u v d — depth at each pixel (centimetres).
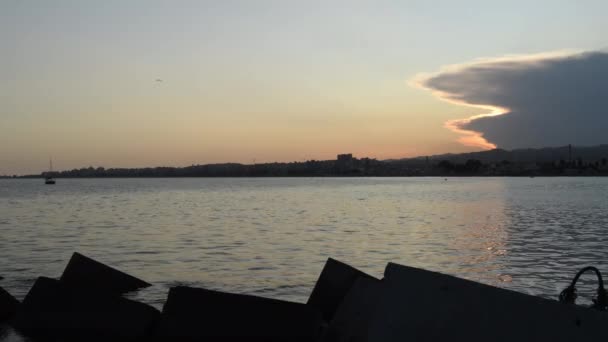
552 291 1521
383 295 753
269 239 2764
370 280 922
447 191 10669
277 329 942
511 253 2256
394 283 744
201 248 2416
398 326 712
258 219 4138
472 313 676
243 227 3450
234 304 966
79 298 1063
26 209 5525
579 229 3256
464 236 2900
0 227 3491
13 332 1063
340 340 881
